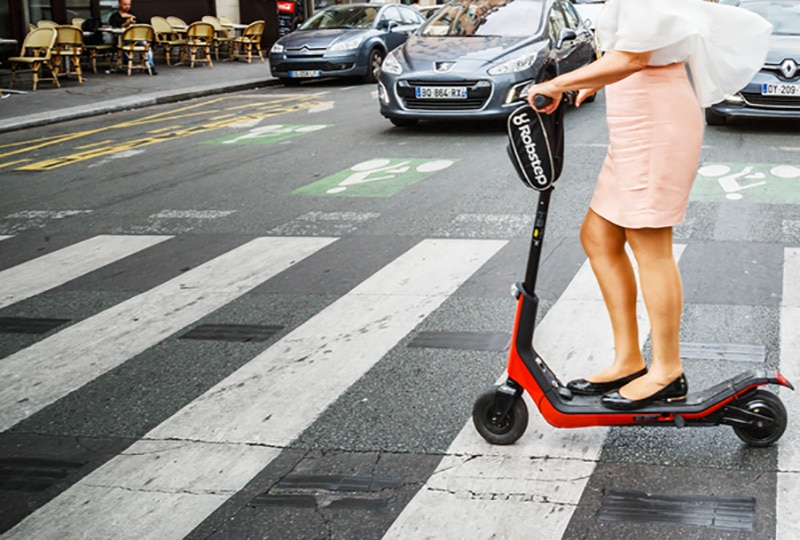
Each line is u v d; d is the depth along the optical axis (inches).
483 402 146.7
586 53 561.0
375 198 332.2
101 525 131.2
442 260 251.1
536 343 188.9
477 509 130.0
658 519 125.6
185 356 192.4
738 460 139.6
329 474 141.7
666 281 138.4
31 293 239.8
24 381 183.8
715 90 138.9
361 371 179.9
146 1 1015.0
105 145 481.4
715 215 288.8
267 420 161.2
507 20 510.9
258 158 426.0
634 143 135.8
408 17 864.3
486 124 509.4
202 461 147.9
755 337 188.5
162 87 727.7
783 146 407.5
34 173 409.1
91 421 164.7
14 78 705.0
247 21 1035.3
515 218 293.1
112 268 259.1
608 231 144.0
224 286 238.1
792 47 442.3
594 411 140.9
